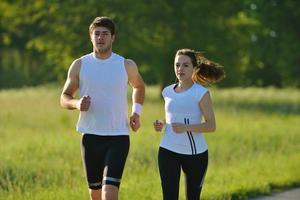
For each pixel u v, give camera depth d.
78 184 20.39
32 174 22.14
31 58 126.94
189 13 75.38
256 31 81.81
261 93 86.62
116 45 73.38
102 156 13.75
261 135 35.62
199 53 14.52
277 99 76.25
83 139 13.82
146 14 73.31
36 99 61.59
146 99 70.62
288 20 82.06
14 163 24.11
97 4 73.44
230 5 77.12
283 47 82.88
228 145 30.95
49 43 78.50
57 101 59.81
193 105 14.12
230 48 78.94
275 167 25.11
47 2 77.25
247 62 98.75
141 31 73.88
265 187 21.38
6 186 19.92
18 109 50.34
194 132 14.08
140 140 31.64
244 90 94.88
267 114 52.19
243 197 19.97
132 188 19.94
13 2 81.44
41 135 34.75
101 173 13.94
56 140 32.06
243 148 29.75
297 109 60.78
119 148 13.58
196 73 14.48
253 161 26.47
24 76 122.25
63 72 82.12
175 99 14.23
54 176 21.62
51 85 100.94
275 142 32.91
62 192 19.12
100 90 13.71
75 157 25.91
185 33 76.25
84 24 75.38
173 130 14.03
